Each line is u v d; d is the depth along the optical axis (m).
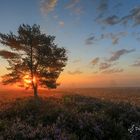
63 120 10.64
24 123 10.83
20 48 36.53
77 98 22.66
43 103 15.98
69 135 8.88
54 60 36.12
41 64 36.16
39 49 35.69
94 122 10.78
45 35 36.69
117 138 9.86
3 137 8.64
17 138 8.70
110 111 14.02
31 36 35.97
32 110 13.52
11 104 17.33
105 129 10.37
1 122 10.71
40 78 37.12
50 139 8.55
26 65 36.16
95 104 17.30
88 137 9.41
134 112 14.16
